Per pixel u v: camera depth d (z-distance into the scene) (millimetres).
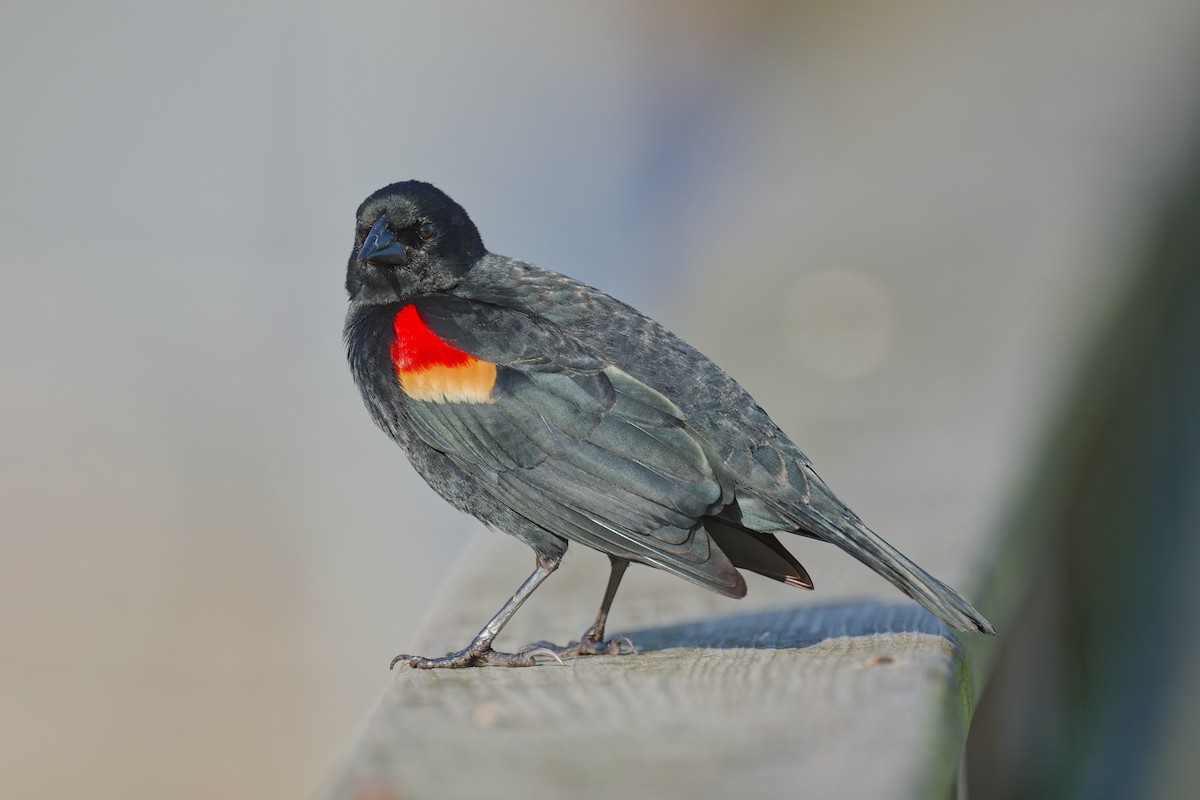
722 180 20047
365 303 8836
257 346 20750
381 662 14586
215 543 16094
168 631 14656
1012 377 10578
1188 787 7590
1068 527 9891
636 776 4258
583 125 29156
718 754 4410
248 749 12766
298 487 17609
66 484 17141
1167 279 14906
